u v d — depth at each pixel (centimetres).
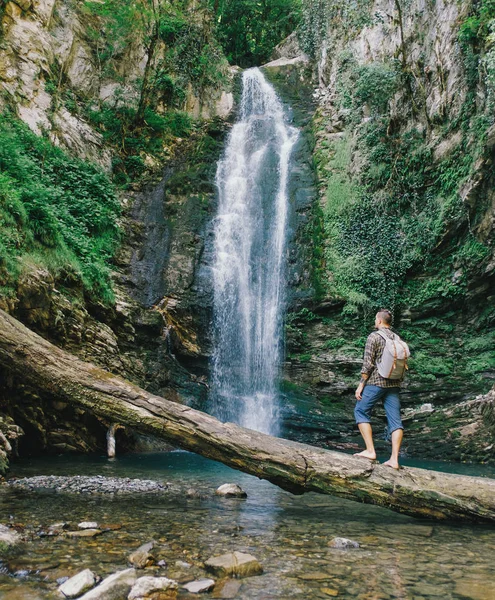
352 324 1603
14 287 859
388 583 281
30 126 1598
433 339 1535
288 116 2469
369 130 1859
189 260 1655
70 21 1962
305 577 287
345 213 1758
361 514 470
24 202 1069
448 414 1242
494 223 1387
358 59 2086
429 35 1688
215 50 2483
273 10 3362
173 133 2181
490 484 465
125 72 2108
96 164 1772
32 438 873
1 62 1612
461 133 1507
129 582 257
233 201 1962
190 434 488
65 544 326
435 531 412
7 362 520
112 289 1320
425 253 1580
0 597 242
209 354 1512
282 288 1705
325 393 1462
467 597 263
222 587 266
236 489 547
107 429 999
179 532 370
